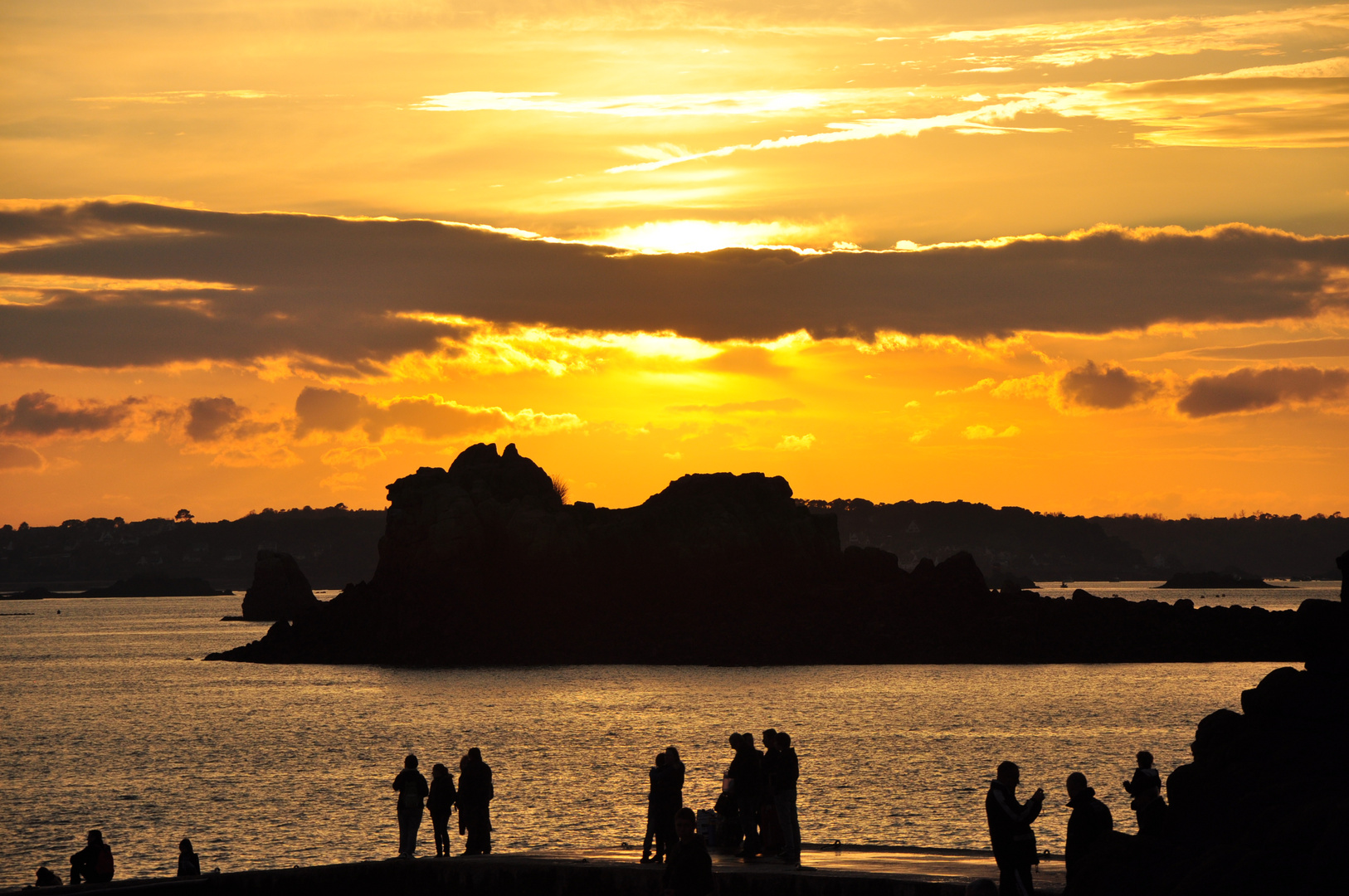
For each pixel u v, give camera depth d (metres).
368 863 33.53
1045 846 55.59
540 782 81.38
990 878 28.44
